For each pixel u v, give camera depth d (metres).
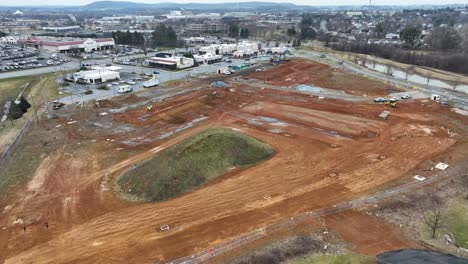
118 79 96.31
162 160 43.34
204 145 45.25
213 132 49.03
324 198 37.28
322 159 46.25
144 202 37.09
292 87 86.19
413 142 51.50
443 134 54.59
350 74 103.06
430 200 36.91
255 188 39.28
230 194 38.16
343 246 30.30
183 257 28.88
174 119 63.28
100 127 59.53
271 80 94.31
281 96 77.75
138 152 49.44
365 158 46.53
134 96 78.25
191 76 100.19
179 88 85.56
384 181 40.75
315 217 34.06
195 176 40.94
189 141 46.69
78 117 64.56
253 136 54.25
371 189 39.03
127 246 30.28
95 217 34.41
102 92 82.12
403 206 35.88
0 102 78.19
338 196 37.62
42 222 33.72
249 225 32.91
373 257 28.84
